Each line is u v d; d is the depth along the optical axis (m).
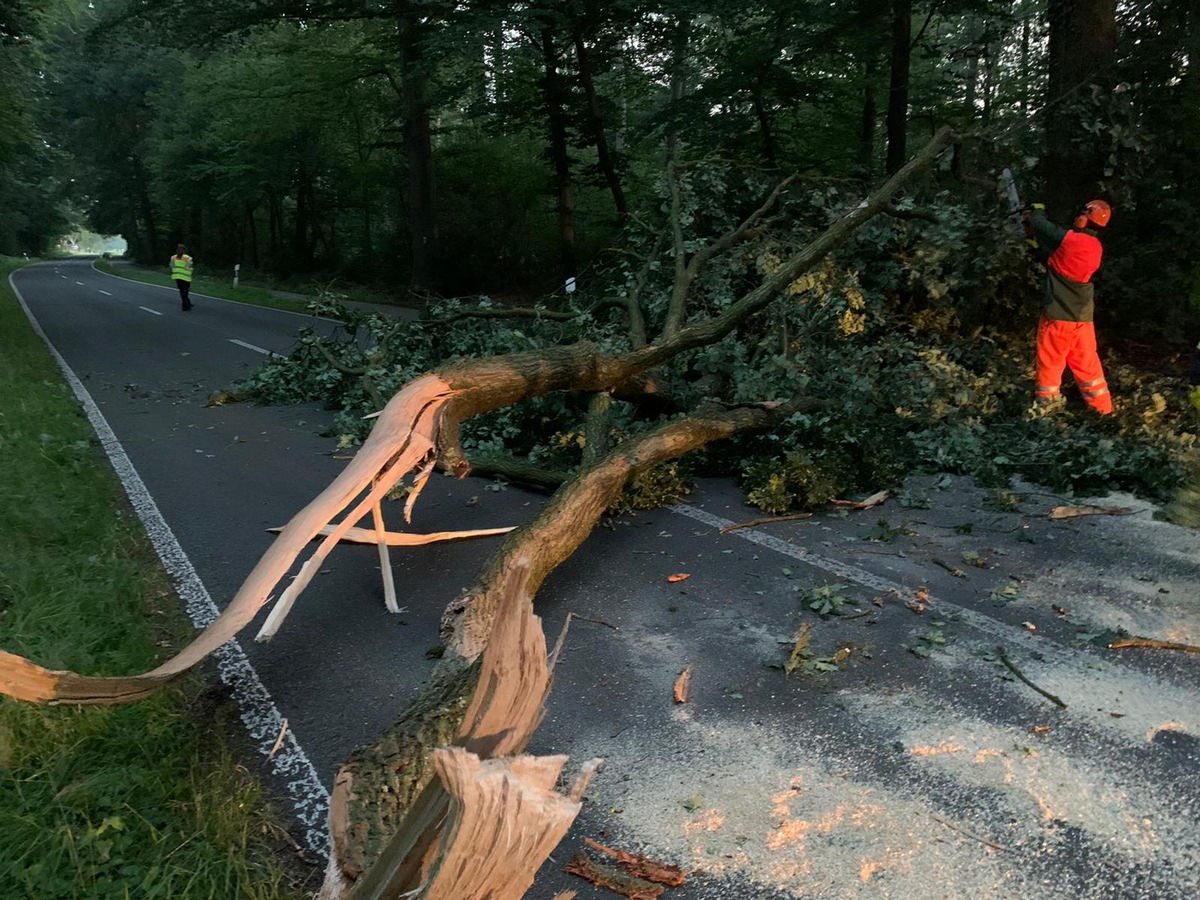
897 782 2.98
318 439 8.12
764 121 17.36
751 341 7.36
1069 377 7.92
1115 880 2.50
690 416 6.02
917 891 2.47
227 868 2.47
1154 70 9.36
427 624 4.19
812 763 3.09
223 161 37.38
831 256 7.81
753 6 15.11
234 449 7.71
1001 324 8.38
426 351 8.85
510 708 1.12
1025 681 3.63
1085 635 4.03
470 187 28.36
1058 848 2.64
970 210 8.38
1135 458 6.14
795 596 4.51
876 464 6.21
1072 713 3.39
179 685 3.48
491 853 1.01
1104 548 5.08
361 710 3.43
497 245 28.11
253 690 3.58
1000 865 2.57
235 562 4.97
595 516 4.87
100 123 54.53
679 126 17.52
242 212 46.03
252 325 18.66
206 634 2.92
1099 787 2.93
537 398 6.84
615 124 23.05
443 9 18.08
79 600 4.11
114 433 8.33
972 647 3.94
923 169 7.60
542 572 4.31
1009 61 22.66
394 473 3.87
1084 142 8.58
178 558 5.03
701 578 4.75
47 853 2.45
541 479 6.16
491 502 6.12
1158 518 5.54
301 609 4.37
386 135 33.50
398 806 2.31
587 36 19.52
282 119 32.19
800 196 9.24
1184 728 3.28
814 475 5.78
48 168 63.22
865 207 7.16
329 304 9.53
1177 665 3.75
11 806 2.65
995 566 4.85
